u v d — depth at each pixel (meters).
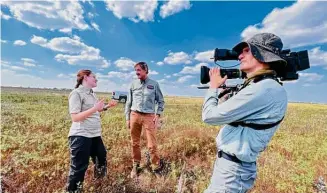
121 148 6.22
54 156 4.99
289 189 4.41
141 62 5.19
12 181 3.90
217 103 2.00
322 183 4.42
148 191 4.25
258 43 1.91
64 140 6.13
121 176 4.47
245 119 1.86
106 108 4.05
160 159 5.75
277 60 1.82
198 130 8.13
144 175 4.98
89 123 3.82
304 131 11.54
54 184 3.95
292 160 6.45
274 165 5.47
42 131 7.71
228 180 1.91
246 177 1.91
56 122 9.37
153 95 5.31
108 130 7.93
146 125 5.25
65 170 4.52
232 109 1.82
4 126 7.90
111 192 3.88
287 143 7.82
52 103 20.39
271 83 1.85
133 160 5.21
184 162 5.46
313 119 18.62
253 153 1.86
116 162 5.21
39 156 4.93
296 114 24.14
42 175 4.16
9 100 21.80
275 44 1.91
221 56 2.08
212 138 7.40
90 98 3.90
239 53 2.10
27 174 4.17
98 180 4.07
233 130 1.93
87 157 3.78
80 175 3.71
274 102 1.81
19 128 7.95
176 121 11.91
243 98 1.81
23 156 4.61
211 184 2.05
